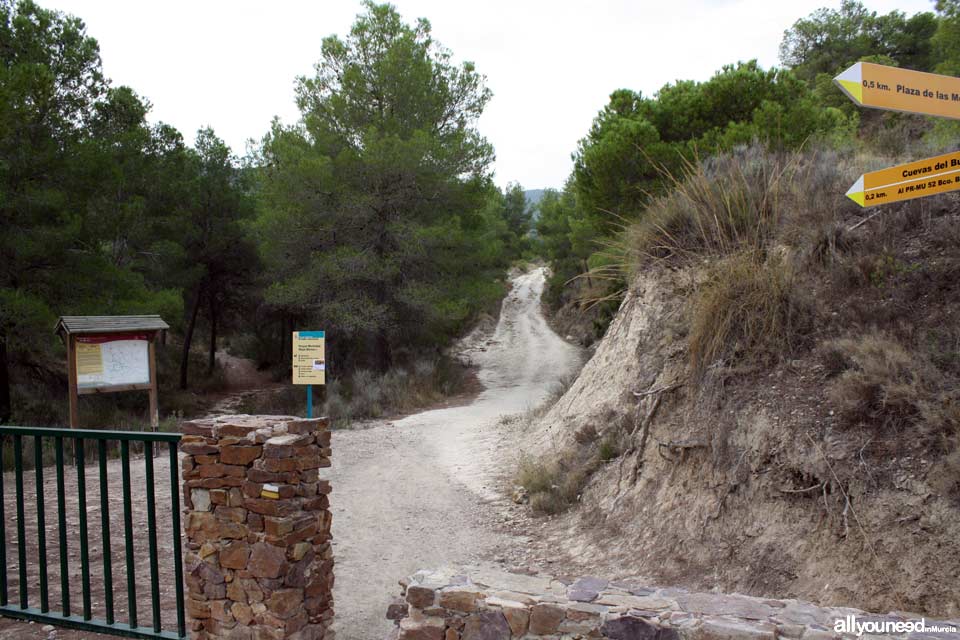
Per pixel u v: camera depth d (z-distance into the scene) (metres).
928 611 3.82
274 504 3.42
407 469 10.41
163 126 23.00
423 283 21.52
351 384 21.00
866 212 6.97
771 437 5.34
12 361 16.16
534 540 6.88
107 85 18.08
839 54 40.09
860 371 5.17
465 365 29.27
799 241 6.97
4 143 13.75
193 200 23.81
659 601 3.10
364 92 21.81
